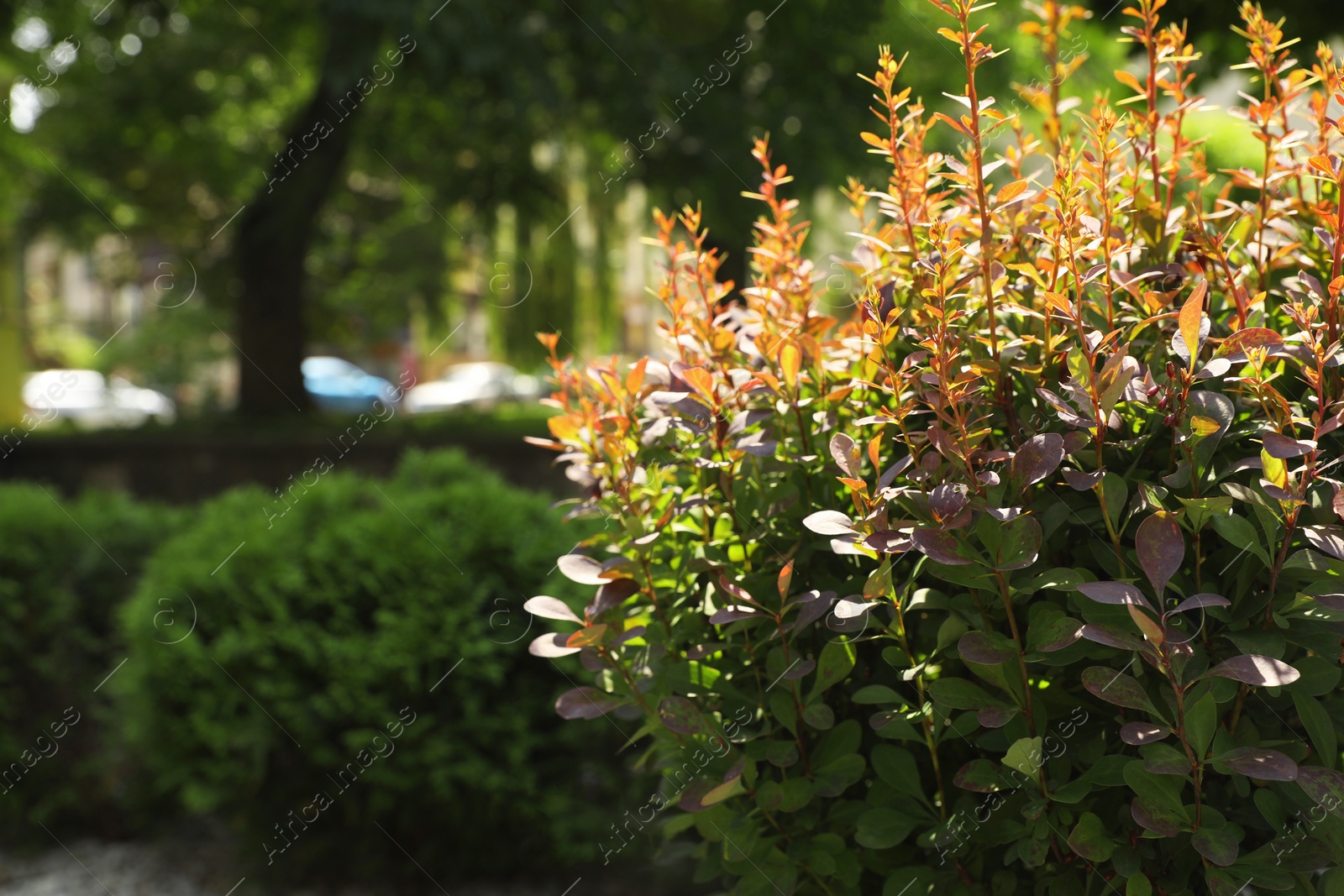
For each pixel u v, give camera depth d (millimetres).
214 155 14414
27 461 9773
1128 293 1621
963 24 1470
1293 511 1353
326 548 3518
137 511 4664
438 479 4094
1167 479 1413
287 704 3424
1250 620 1418
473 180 10102
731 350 1866
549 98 8484
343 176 13969
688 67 8945
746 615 1576
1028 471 1389
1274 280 1884
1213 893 1350
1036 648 1401
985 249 1487
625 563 1720
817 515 1497
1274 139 1662
